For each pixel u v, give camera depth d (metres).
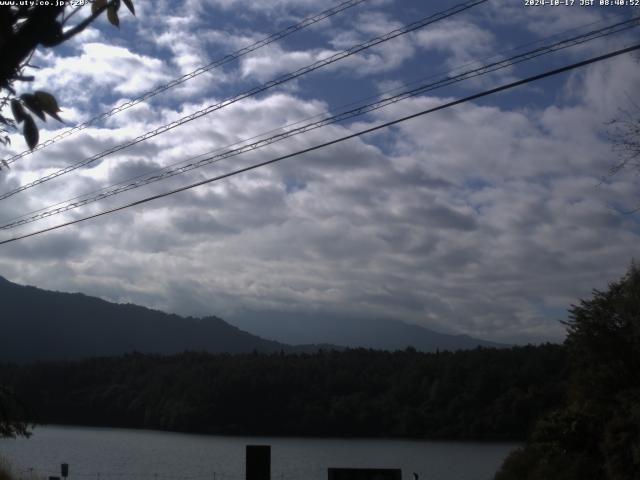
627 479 24.55
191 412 107.12
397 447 88.50
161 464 74.38
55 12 3.38
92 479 59.25
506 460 35.88
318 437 102.38
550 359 96.06
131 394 113.56
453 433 93.75
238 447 92.00
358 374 113.75
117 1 4.14
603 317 29.80
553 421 29.31
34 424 22.61
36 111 3.65
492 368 98.94
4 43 3.34
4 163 6.00
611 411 27.80
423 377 106.38
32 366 116.06
